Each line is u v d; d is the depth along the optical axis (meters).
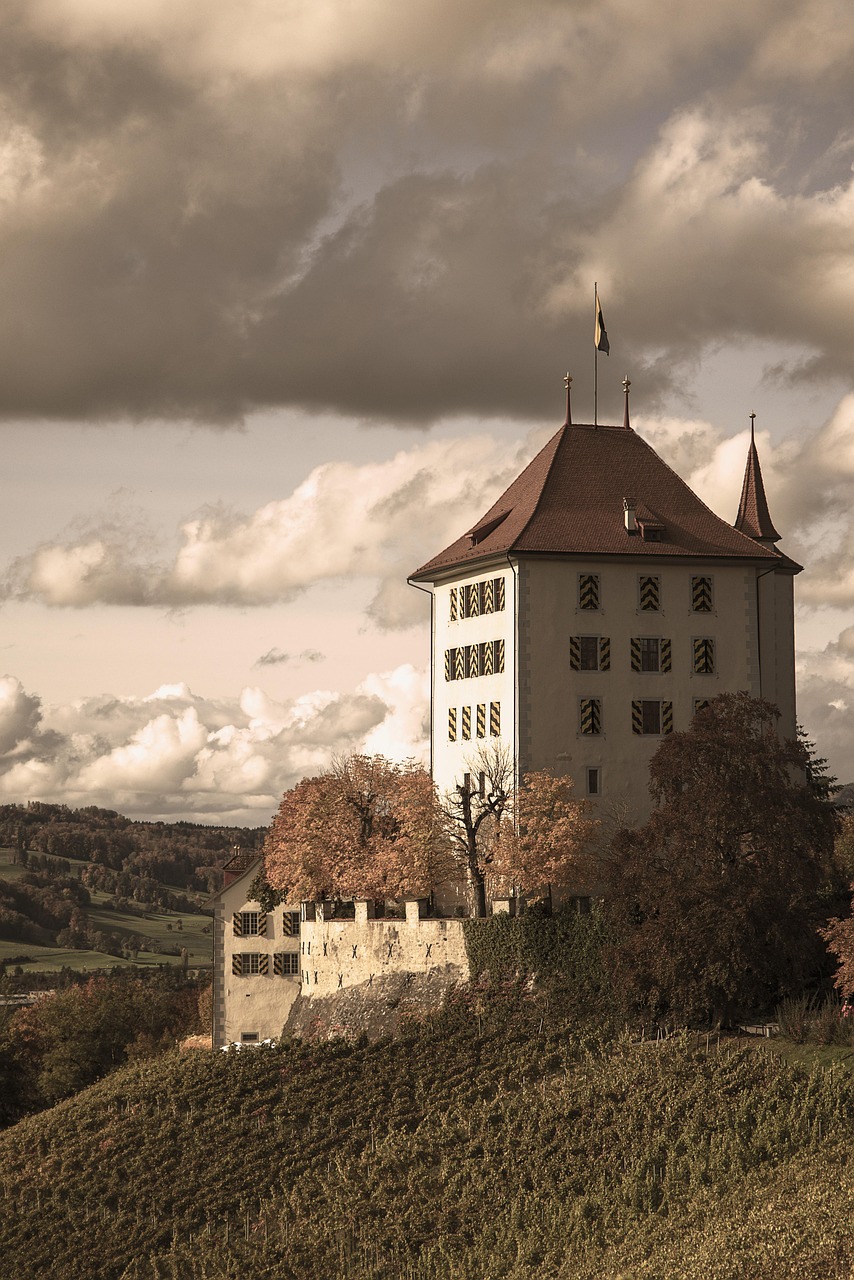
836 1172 73.25
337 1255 82.69
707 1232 70.12
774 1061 86.94
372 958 114.88
